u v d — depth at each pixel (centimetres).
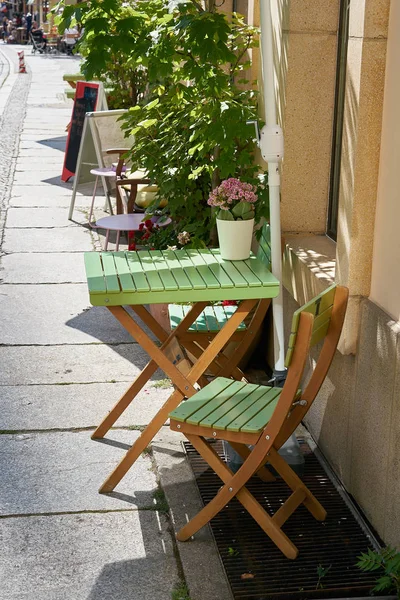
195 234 628
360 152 385
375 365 385
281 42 521
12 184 1153
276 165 448
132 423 500
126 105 1138
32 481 436
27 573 364
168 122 640
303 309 346
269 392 409
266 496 430
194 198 642
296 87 511
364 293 402
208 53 491
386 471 378
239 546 386
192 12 538
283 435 398
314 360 475
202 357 424
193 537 392
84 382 555
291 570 368
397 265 368
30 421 500
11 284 743
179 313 523
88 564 371
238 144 605
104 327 652
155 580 362
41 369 573
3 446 470
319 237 528
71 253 841
